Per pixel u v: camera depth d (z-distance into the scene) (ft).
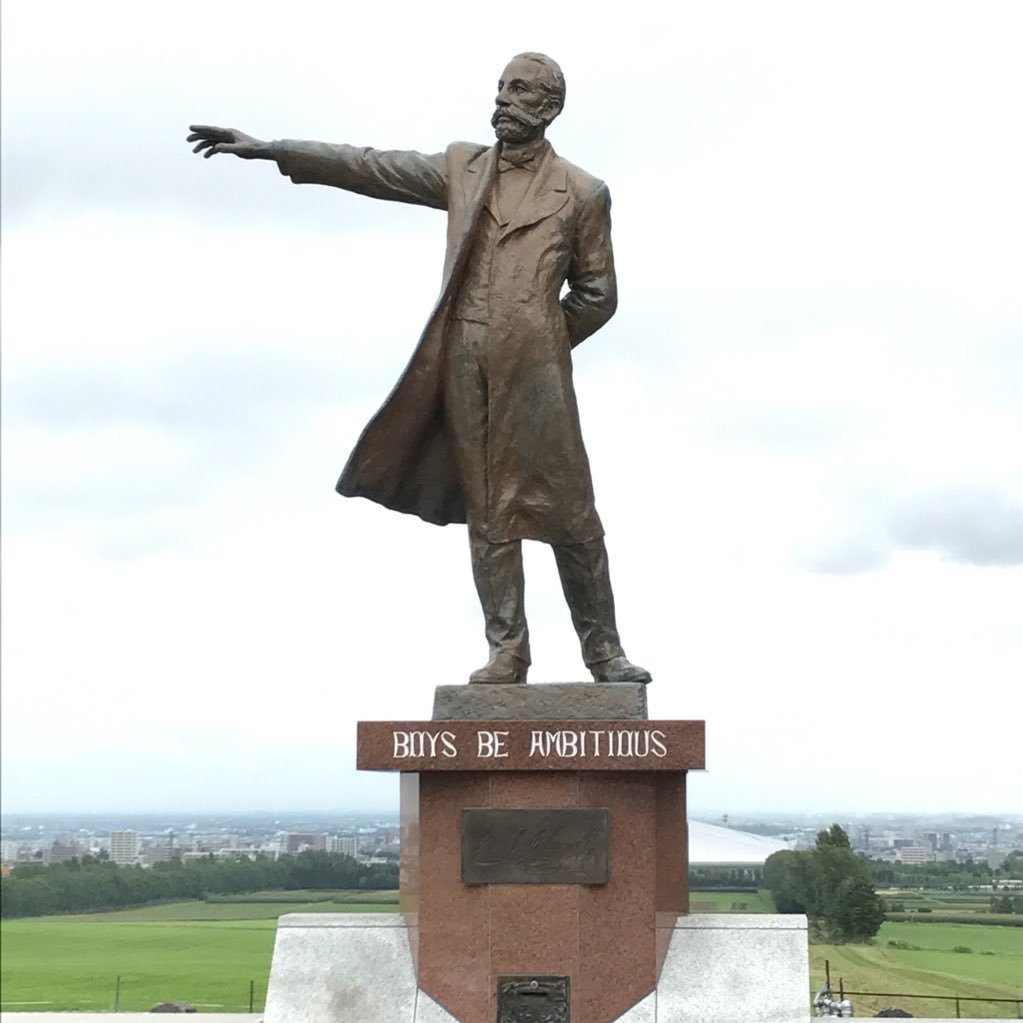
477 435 31.27
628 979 28.86
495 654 30.99
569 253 31.53
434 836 29.17
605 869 28.89
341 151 32.27
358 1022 29.12
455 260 30.89
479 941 28.86
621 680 31.37
